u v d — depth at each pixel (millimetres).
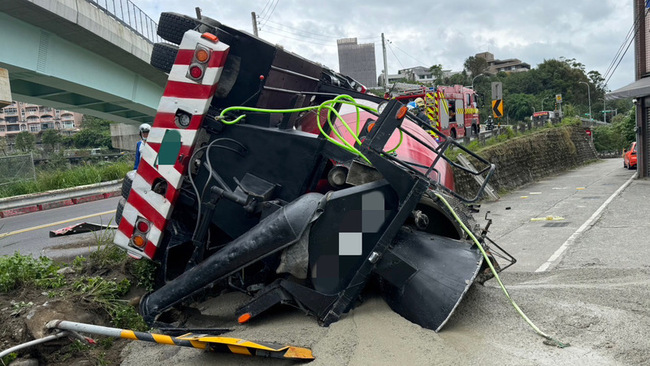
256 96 4527
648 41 21812
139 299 5059
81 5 20094
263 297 4105
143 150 4539
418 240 4172
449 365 3338
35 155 54594
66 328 4031
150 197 4551
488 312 4312
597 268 6637
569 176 26297
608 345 3643
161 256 4754
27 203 18391
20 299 4773
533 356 3482
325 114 5277
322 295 3977
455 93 26203
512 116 94375
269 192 4348
